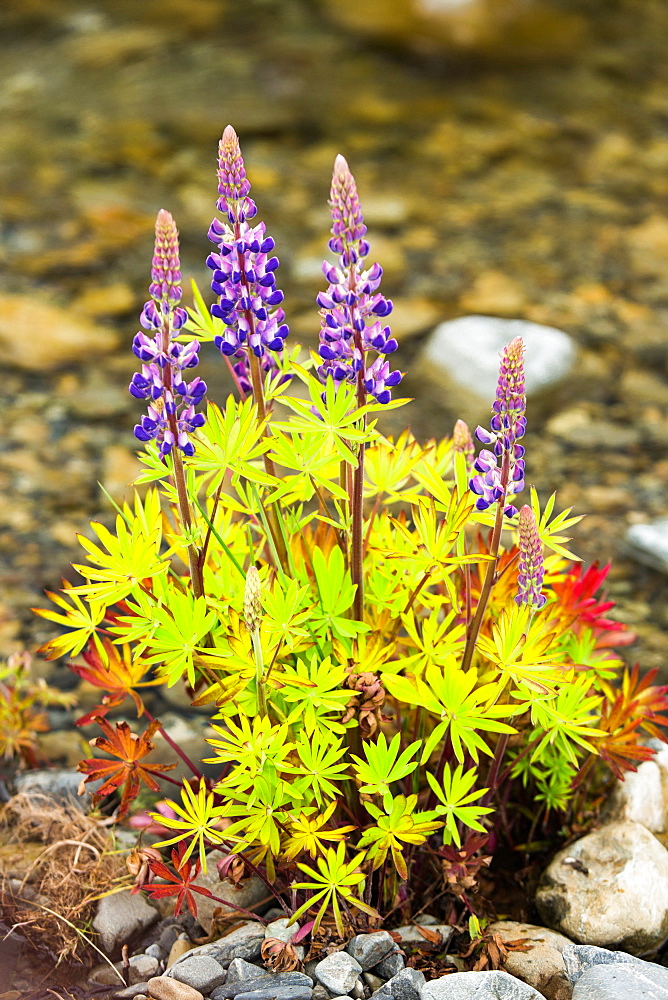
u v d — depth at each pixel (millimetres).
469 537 2936
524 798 2566
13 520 3002
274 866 2451
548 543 2389
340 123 5332
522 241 4422
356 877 2373
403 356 3660
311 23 6520
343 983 2369
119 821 2553
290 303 3912
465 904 2451
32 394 3477
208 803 2379
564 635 2525
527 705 2381
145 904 2480
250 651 2365
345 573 2420
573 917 2463
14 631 2820
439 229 4484
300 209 4559
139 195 4629
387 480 2479
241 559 2484
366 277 2307
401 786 2537
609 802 2566
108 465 3184
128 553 2379
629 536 2975
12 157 4918
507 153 5137
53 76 5762
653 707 2531
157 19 6535
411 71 5949
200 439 2387
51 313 3865
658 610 2883
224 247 2318
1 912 2475
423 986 2367
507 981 2369
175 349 2311
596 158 5113
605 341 3791
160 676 2410
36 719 2670
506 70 6020
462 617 2514
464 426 2473
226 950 2412
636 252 4359
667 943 2473
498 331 3578
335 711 2412
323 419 2332
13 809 2582
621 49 6316
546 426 3402
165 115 5324
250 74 5812
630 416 3447
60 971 2432
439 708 2363
